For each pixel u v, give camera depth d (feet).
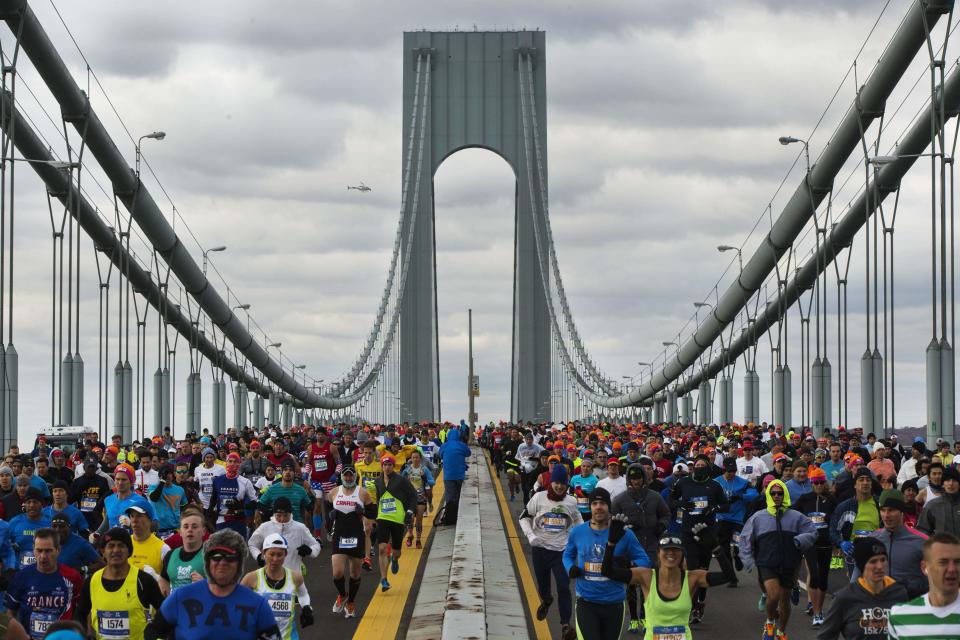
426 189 582.76
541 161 582.35
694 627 54.34
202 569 40.60
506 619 53.62
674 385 369.30
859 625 33.06
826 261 185.37
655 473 80.33
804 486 63.05
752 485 78.43
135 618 35.78
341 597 57.36
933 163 130.41
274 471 74.90
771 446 105.19
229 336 280.10
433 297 570.87
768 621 49.73
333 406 393.50
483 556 72.64
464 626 47.26
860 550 33.09
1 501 58.39
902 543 41.68
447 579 66.80
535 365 557.33
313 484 84.02
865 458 79.71
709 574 35.58
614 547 38.11
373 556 79.71
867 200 155.12
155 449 84.38
